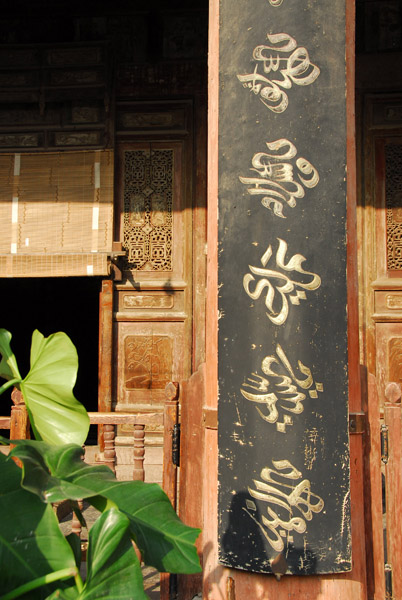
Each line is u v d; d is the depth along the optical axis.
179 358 6.06
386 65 6.10
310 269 2.16
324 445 2.09
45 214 6.09
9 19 6.36
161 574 2.71
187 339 6.04
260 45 2.28
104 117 6.19
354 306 2.31
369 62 6.12
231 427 2.17
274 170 2.21
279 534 2.06
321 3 2.27
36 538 1.23
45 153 6.17
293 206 2.18
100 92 6.20
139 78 6.26
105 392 6.00
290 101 2.23
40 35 6.35
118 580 1.21
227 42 2.35
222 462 2.17
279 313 2.15
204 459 2.50
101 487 1.33
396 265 5.98
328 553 2.05
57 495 1.17
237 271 2.22
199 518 2.58
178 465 2.71
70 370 1.53
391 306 5.95
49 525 1.25
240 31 2.32
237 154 2.27
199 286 6.06
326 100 2.23
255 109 2.26
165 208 6.18
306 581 2.09
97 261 5.86
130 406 6.04
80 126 6.18
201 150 6.16
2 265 5.94
